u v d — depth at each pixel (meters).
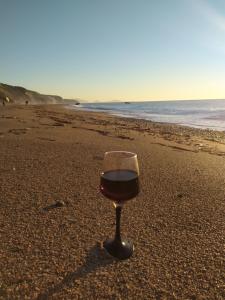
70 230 0.63
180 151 1.84
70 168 1.15
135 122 5.11
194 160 1.52
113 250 0.55
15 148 1.50
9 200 0.78
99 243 0.58
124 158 0.48
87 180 1.00
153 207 0.79
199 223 0.70
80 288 0.46
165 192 0.92
